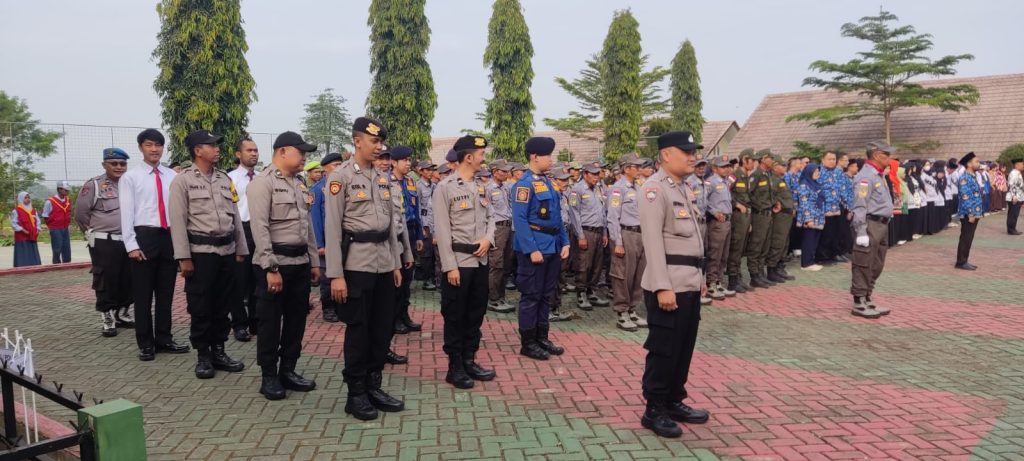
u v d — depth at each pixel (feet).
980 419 15.26
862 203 25.88
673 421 14.70
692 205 14.84
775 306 28.63
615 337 23.48
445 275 17.74
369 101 62.08
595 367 19.62
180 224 18.20
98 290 23.12
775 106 124.26
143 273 20.26
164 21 47.21
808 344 22.25
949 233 56.54
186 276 18.47
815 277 36.32
